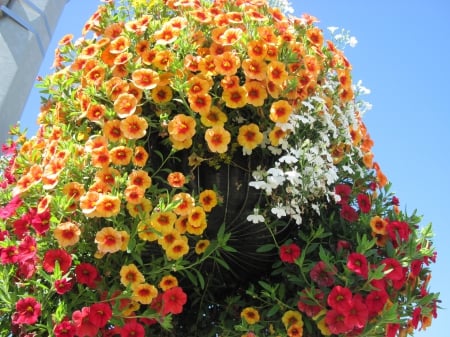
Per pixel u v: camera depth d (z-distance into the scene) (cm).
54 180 237
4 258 235
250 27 267
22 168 284
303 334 250
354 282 237
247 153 250
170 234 236
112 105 261
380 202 276
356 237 255
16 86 325
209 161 249
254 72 250
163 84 253
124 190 236
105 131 245
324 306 234
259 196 250
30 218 241
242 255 260
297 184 245
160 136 257
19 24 335
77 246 237
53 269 224
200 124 251
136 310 239
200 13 266
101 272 242
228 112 259
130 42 270
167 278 238
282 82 251
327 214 269
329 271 233
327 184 264
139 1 287
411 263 253
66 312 223
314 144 265
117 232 224
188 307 276
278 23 268
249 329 244
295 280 241
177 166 257
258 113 257
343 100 295
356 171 284
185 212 234
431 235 254
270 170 236
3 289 229
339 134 280
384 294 233
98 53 278
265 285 247
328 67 292
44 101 300
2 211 247
